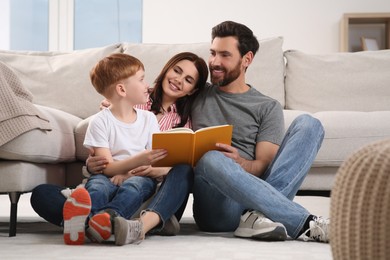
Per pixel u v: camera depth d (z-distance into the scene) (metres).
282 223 1.89
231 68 2.31
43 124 2.19
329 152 2.79
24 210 3.36
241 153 2.25
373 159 1.03
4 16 5.86
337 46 5.63
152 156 1.95
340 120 2.83
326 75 3.39
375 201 1.01
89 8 6.07
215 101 2.35
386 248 0.99
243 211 2.02
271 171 2.03
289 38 5.64
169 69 2.34
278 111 2.30
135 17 6.07
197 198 2.09
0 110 2.06
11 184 2.09
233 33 2.31
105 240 1.83
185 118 2.36
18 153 2.07
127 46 3.27
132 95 2.17
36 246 1.79
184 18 5.70
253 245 1.81
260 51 3.31
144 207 2.07
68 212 1.81
